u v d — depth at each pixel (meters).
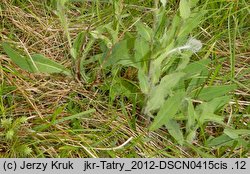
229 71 0.77
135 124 0.68
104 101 0.70
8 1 0.81
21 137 0.64
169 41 0.65
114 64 0.70
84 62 0.73
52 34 0.80
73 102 0.70
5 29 0.78
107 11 0.81
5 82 0.70
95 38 0.71
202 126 0.66
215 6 0.83
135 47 0.67
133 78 0.73
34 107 0.67
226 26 0.83
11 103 0.68
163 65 0.67
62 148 0.62
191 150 0.66
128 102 0.70
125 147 0.65
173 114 0.64
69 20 0.81
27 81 0.71
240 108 0.72
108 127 0.67
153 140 0.67
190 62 0.76
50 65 0.72
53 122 0.64
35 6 0.83
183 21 0.64
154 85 0.67
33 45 0.77
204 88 0.70
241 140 0.65
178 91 0.69
